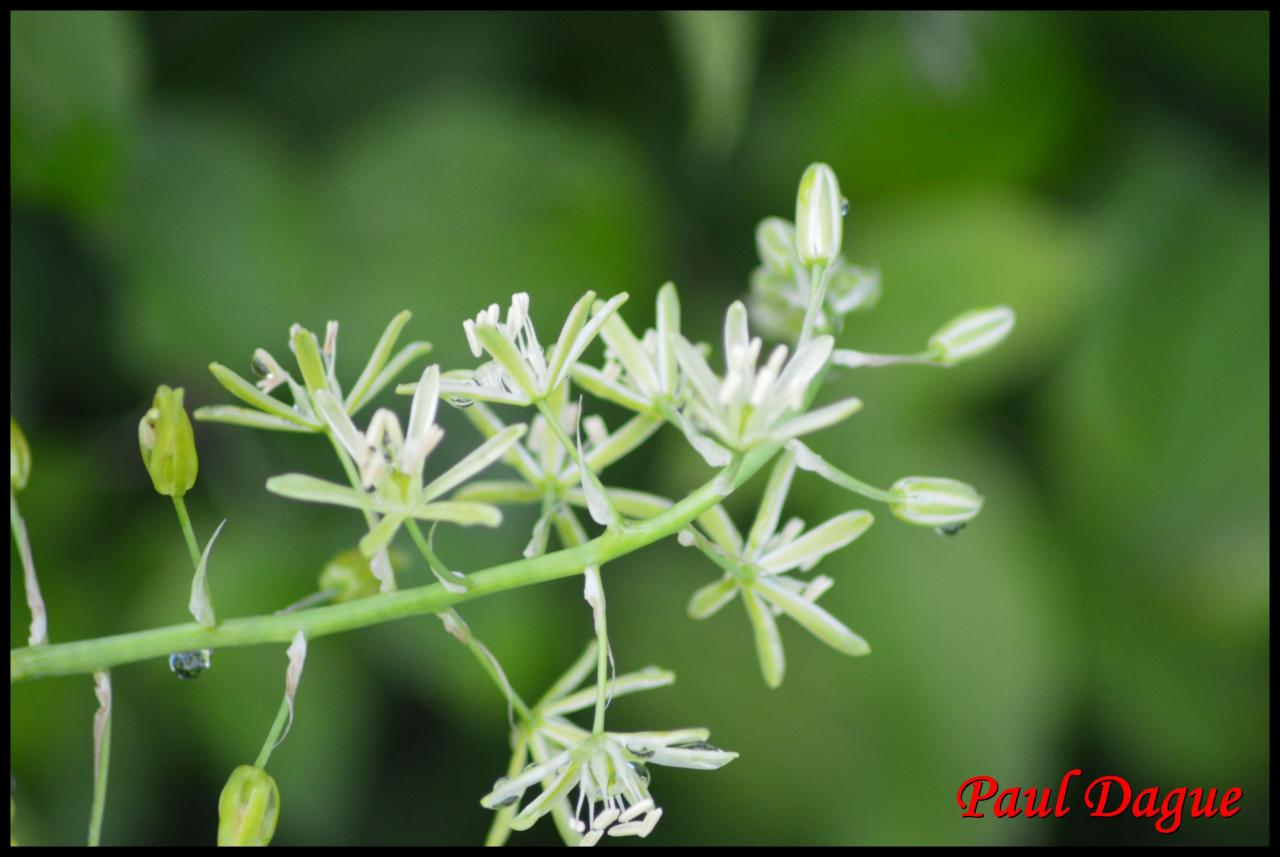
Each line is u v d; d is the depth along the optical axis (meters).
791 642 0.43
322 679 0.41
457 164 0.43
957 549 0.43
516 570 0.34
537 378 0.34
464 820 0.43
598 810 0.36
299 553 0.42
